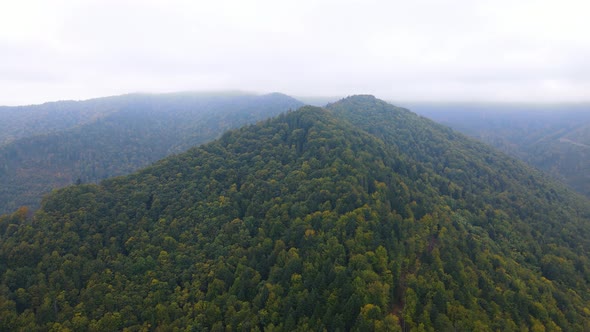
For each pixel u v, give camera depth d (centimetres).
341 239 9319
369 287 7806
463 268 8888
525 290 9000
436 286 8088
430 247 9700
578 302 9425
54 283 8862
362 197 10756
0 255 9200
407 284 8188
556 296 9338
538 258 11575
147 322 8519
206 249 10406
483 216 13025
